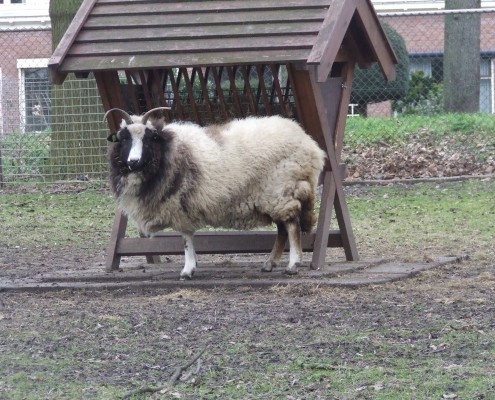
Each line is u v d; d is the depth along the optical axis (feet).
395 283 32.24
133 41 34.30
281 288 31.19
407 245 41.11
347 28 34.68
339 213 35.86
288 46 32.30
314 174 33.24
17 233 46.80
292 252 33.09
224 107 35.27
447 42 77.10
